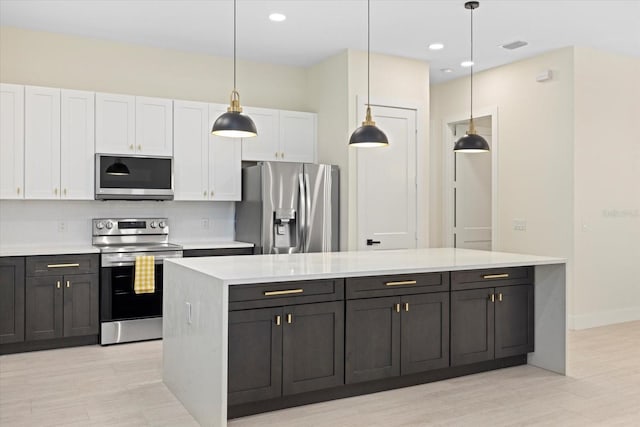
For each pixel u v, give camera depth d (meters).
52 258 4.49
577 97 5.36
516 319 3.99
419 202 5.89
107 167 4.86
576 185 5.36
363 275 3.26
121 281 4.75
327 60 5.80
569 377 3.81
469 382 3.69
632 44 5.32
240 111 3.63
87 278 4.64
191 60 5.61
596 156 5.50
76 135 4.80
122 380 3.74
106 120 4.92
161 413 3.15
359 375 3.32
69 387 3.58
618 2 4.21
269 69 6.01
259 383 3.00
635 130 5.81
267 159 5.68
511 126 5.97
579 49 5.37
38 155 4.66
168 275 3.65
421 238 5.89
